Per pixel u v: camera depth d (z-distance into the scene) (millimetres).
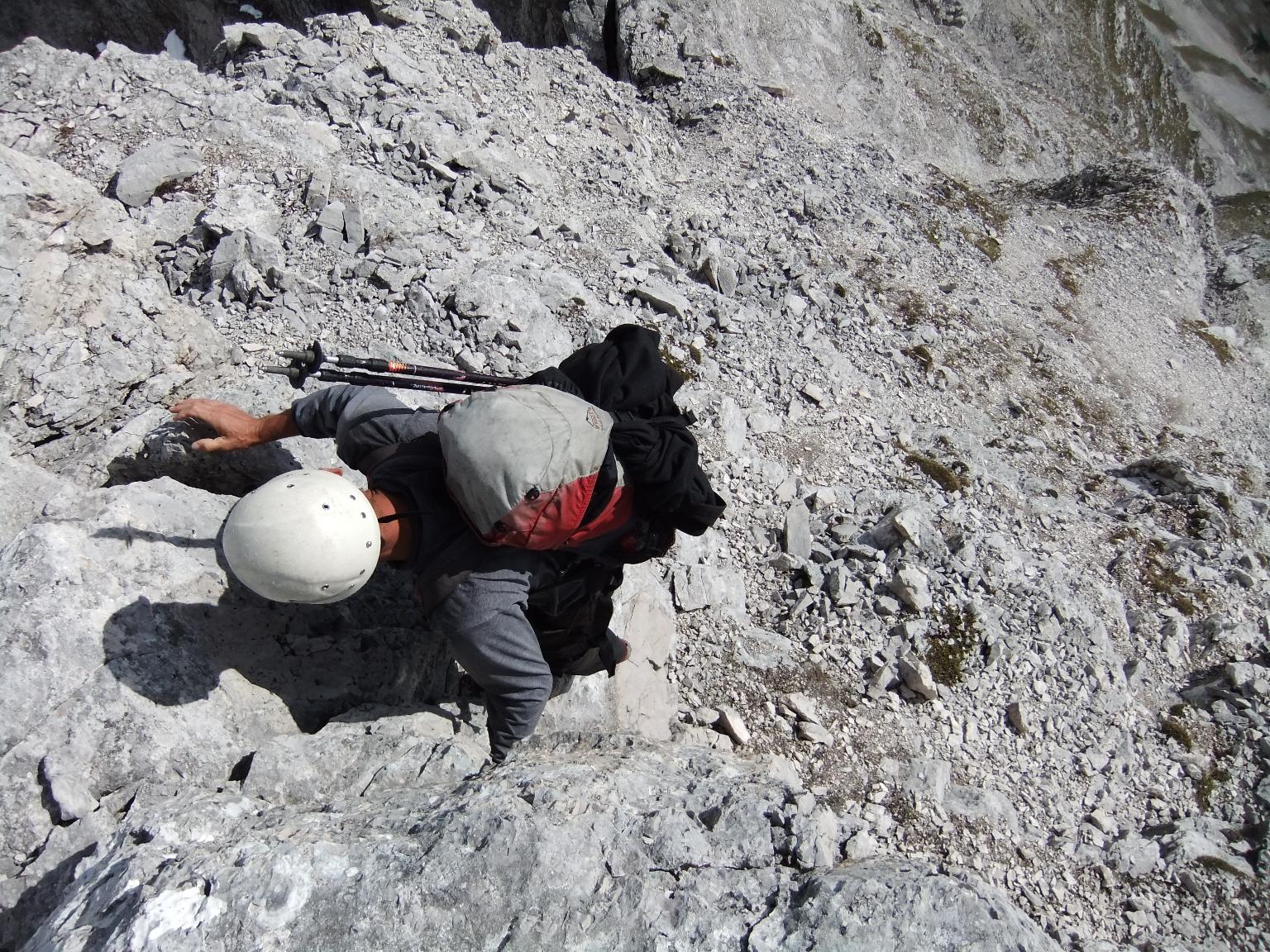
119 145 6094
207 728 3207
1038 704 5691
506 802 2809
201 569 3473
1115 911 5098
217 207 5789
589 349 3518
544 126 8727
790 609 5609
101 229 4723
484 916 2625
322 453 4230
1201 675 6496
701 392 6406
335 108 7090
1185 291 12219
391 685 3656
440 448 3184
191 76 6656
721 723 4926
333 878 2604
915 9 20688
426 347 5734
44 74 6254
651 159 9445
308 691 3512
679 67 10891
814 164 10445
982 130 16609
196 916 2467
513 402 3082
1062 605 6070
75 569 3221
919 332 8531
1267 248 16484
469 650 3168
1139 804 5641
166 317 4832
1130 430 9203
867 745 5156
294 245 5887
